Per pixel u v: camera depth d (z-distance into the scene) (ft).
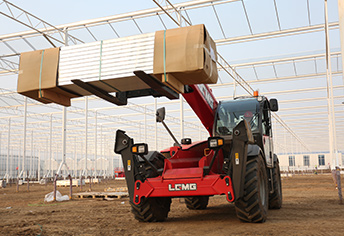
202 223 21.93
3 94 93.86
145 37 16.97
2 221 25.84
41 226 22.30
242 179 19.79
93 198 47.70
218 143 20.39
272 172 29.09
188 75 16.43
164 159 22.65
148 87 18.61
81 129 153.89
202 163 21.39
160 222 22.95
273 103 28.86
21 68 18.84
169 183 20.94
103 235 18.94
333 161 56.39
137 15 56.54
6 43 63.87
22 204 41.14
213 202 36.65
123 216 26.76
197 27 16.35
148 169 22.86
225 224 21.18
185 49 16.06
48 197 44.55
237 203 20.83
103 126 155.12
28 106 111.04
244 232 18.34
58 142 181.16
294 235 17.30
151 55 16.63
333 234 17.47
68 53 18.25
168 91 19.04
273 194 28.55
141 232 19.44
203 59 15.88
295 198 39.55
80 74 17.75
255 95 28.99
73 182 94.32
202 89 25.22
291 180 101.09
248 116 26.50
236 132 20.03
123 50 17.24
